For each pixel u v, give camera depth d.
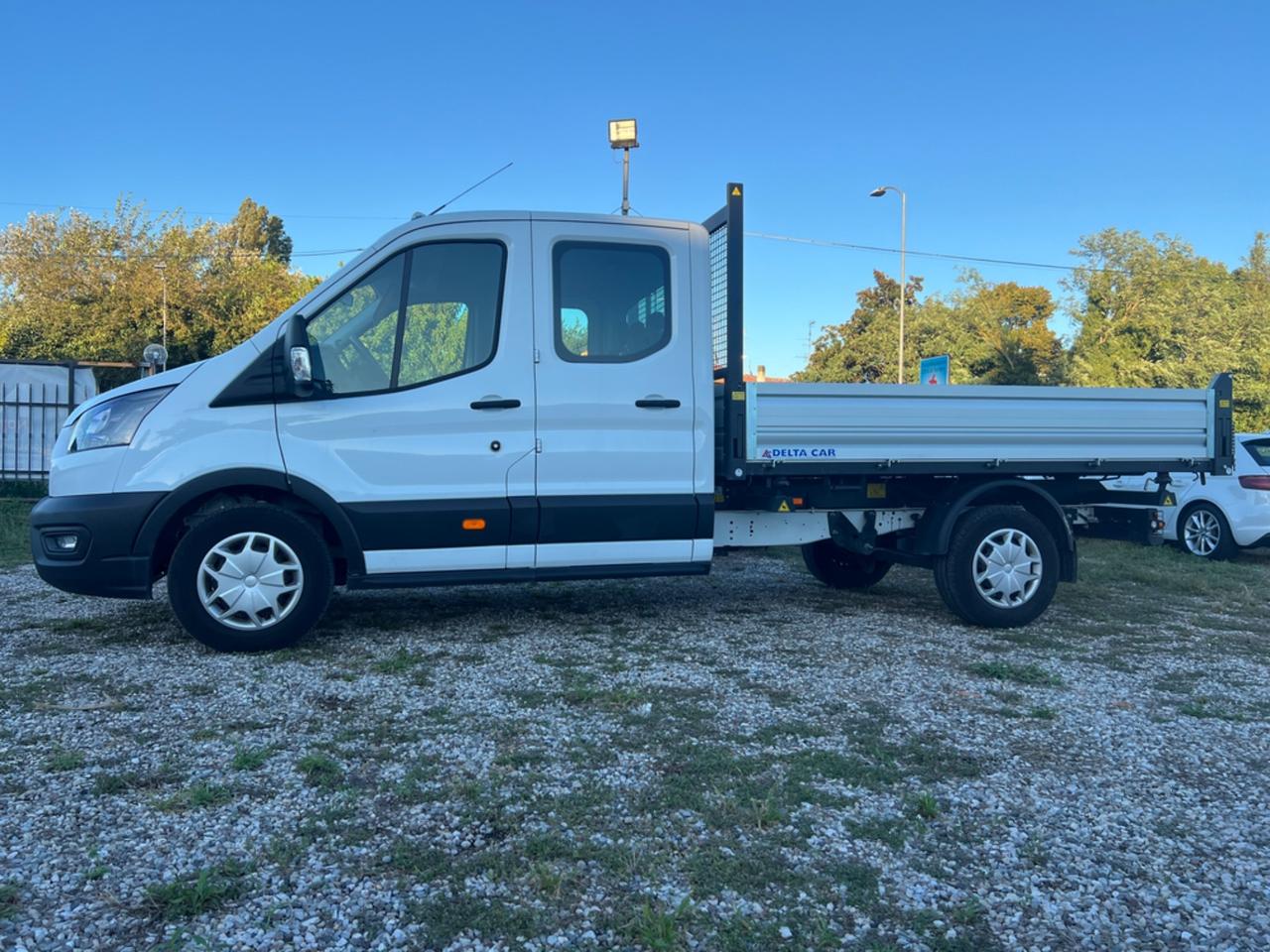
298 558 5.45
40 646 5.57
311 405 5.50
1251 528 10.41
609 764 3.78
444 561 5.70
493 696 4.65
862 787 3.61
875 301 53.28
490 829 3.18
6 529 10.84
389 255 5.67
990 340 44.59
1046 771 3.82
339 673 5.01
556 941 2.54
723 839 3.15
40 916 2.57
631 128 9.53
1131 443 6.84
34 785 3.46
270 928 2.55
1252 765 3.93
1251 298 42.06
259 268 43.16
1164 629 6.70
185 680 4.84
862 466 6.26
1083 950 2.56
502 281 5.77
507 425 5.72
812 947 2.54
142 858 2.91
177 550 5.31
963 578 6.40
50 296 39.25
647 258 5.99
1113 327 41.00
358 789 3.47
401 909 2.66
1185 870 3.01
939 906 2.76
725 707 4.55
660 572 6.05
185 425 5.36
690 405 6.01
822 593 7.81
